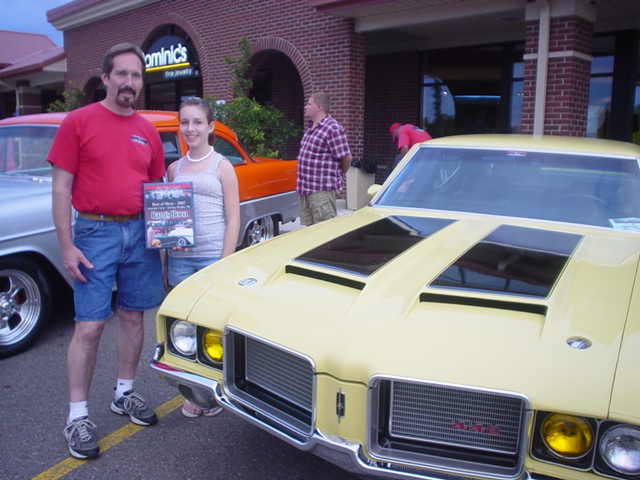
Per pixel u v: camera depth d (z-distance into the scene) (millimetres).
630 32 10031
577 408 1789
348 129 10820
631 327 2051
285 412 2312
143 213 3127
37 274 4316
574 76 8242
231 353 2449
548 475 1854
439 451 2021
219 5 13031
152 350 4453
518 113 11766
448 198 3639
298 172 5953
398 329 2139
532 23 8414
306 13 11227
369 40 12688
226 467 2906
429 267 2572
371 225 3350
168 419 3410
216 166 3400
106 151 2912
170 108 18516
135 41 15672
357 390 2043
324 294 2461
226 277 2797
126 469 2885
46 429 3270
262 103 16250
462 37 12109
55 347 4445
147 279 3201
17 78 21922
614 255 2727
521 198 3461
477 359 1963
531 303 2199
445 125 12930
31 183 4664
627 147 3707
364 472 2033
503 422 1943
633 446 1764
